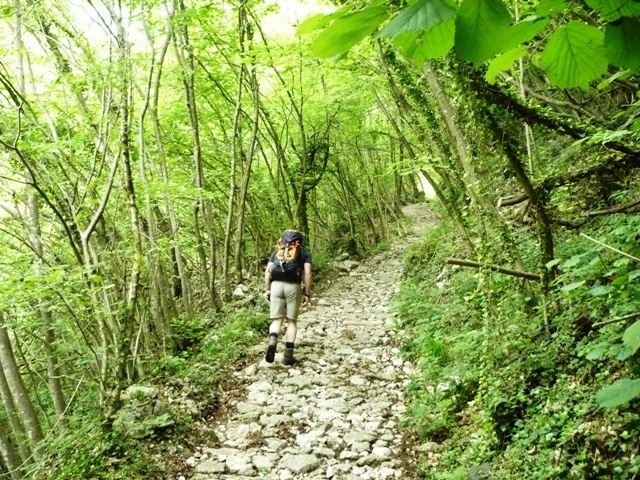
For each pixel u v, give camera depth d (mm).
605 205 5391
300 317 9648
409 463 4293
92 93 7598
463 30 738
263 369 6832
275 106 14008
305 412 5461
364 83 9898
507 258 4980
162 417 4957
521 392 3945
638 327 978
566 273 4129
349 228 19203
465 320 6660
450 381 5258
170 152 12250
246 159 12969
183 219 13375
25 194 6840
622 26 842
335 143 16688
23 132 5750
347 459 4469
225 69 12219
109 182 5484
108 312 5258
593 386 3398
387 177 20141
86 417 5855
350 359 7102
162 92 12117
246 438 4988
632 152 3510
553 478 3002
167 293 9430
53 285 5031
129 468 4320
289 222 14062
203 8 8523
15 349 10422
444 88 5547
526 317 4820
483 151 4512
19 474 7219
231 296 11039
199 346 8305
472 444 4031
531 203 4227
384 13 709
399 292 10625
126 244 7633
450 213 6695
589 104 6629
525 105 4059
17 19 6039
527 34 775
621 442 2859
